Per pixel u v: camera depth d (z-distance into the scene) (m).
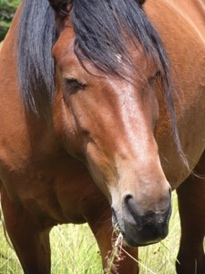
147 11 4.93
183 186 5.68
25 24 4.51
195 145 5.21
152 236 3.75
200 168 5.60
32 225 4.94
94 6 4.07
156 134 4.60
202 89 5.18
